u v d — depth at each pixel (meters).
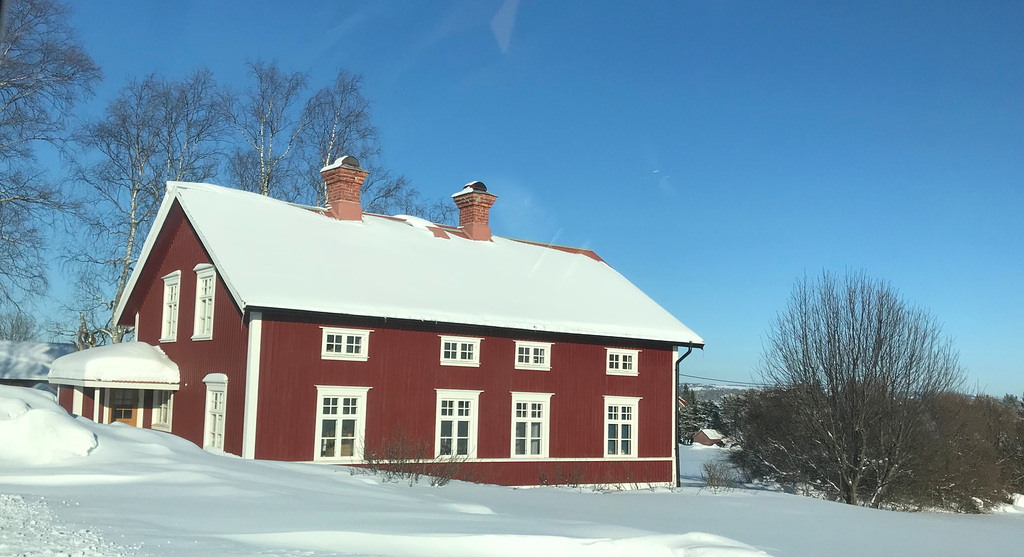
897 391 29.19
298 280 22.34
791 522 17.83
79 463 14.73
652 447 28.95
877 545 15.56
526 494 19.08
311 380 21.58
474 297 25.94
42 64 27.38
